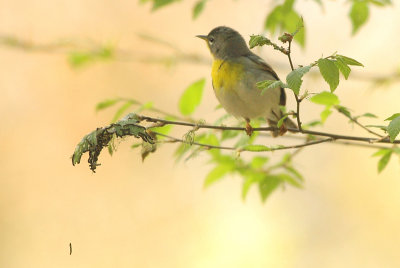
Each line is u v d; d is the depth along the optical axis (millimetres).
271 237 14961
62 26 16141
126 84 16094
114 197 15172
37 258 14297
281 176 7469
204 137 7176
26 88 15797
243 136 7211
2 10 16125
